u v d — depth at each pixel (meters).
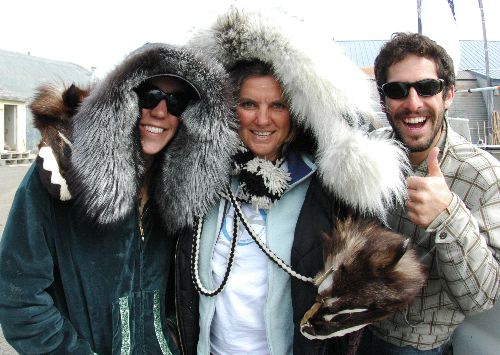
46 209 1.38
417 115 1.62
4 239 1.35
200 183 1.56
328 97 1.50
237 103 1.62
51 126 1.40
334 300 1.32
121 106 1.39
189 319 1.67
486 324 1.68
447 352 1.80
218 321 1.65
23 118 22.11
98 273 1.45
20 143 21.95
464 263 1.34
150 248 1.59
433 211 1.33
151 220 1.60
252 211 1.66
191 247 1.63
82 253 1.43
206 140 1.53
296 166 1.66
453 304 1.58
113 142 1.39
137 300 1.53
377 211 1.47
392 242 1.32
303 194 1.64
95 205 1.38
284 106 1.63
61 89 1.50
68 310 1.45
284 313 1.60
